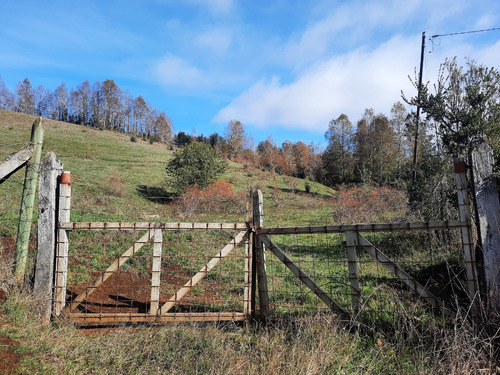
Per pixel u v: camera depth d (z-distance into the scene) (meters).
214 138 81.69
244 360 3.65
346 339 3.96
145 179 30.73
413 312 4.37
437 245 7.74
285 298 5.49
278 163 65.12
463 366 3.21
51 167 4.86
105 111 105.69
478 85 8.27
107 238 8.95
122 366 3.50
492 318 3.85
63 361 3.42
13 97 107.69
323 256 8.76
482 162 4.21
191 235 9.73
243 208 17.95
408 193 10.30
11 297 4.46
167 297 5.86
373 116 66.69
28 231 5.15
